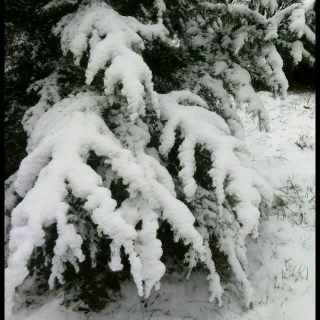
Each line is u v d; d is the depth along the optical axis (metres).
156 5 2.40
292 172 4.38
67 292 2.75
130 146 2.10
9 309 1.42
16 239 1.51
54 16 2.39
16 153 2.72
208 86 2.73
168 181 2.06
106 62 1.82
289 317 2.61
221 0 2.68
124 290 2.83
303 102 6.98
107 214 1.57
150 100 1.88
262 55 2.63
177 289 2.88
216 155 1.99
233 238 2.65
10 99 2.73
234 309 2.69
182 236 1.87
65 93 2.50
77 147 1.74
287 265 3.07
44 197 1.56
